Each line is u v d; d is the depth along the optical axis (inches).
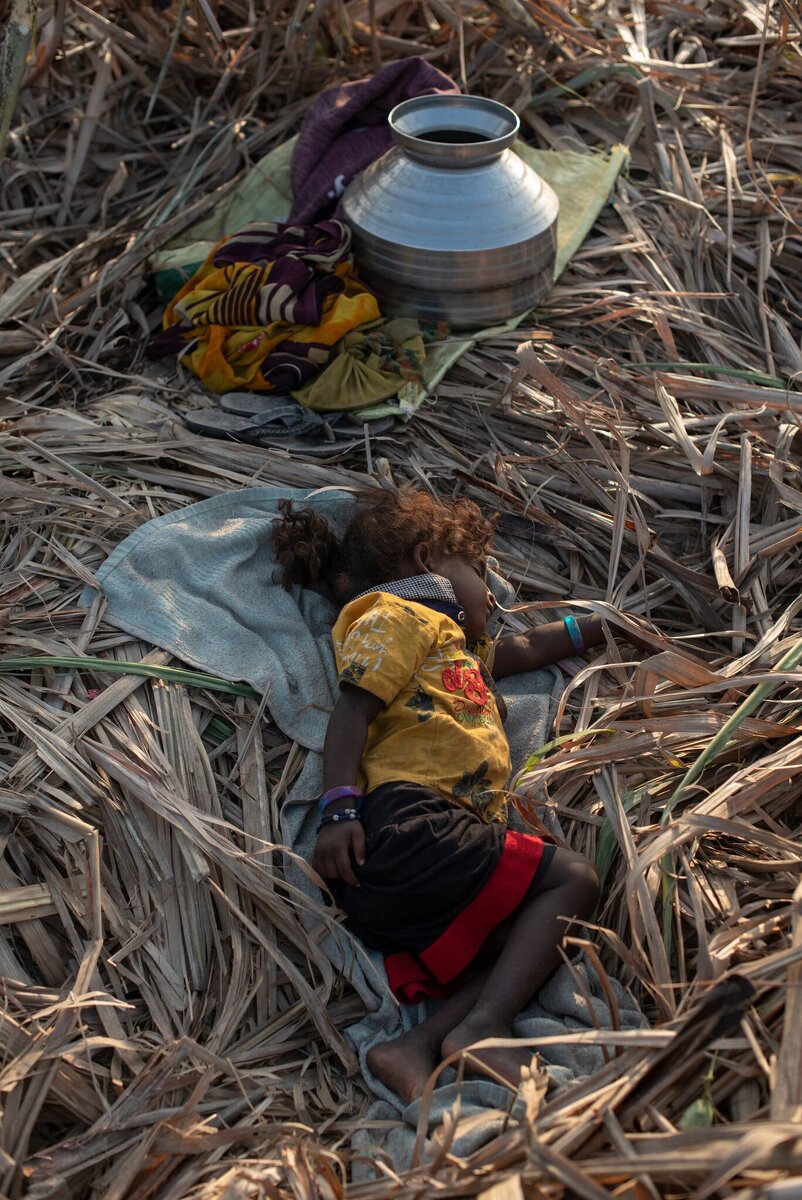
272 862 81.7
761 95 148.0
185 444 106.4
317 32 146.3
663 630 99.7
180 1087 70.7
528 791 81.7
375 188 117.8
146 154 143.7
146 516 98.7
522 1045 63.1
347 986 78.9
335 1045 74.5
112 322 123.6
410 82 128.7
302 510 97.4
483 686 85.7
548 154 137.4
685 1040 60.6
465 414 113.4
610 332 122.7
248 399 113.2
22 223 137.6
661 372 110.2
